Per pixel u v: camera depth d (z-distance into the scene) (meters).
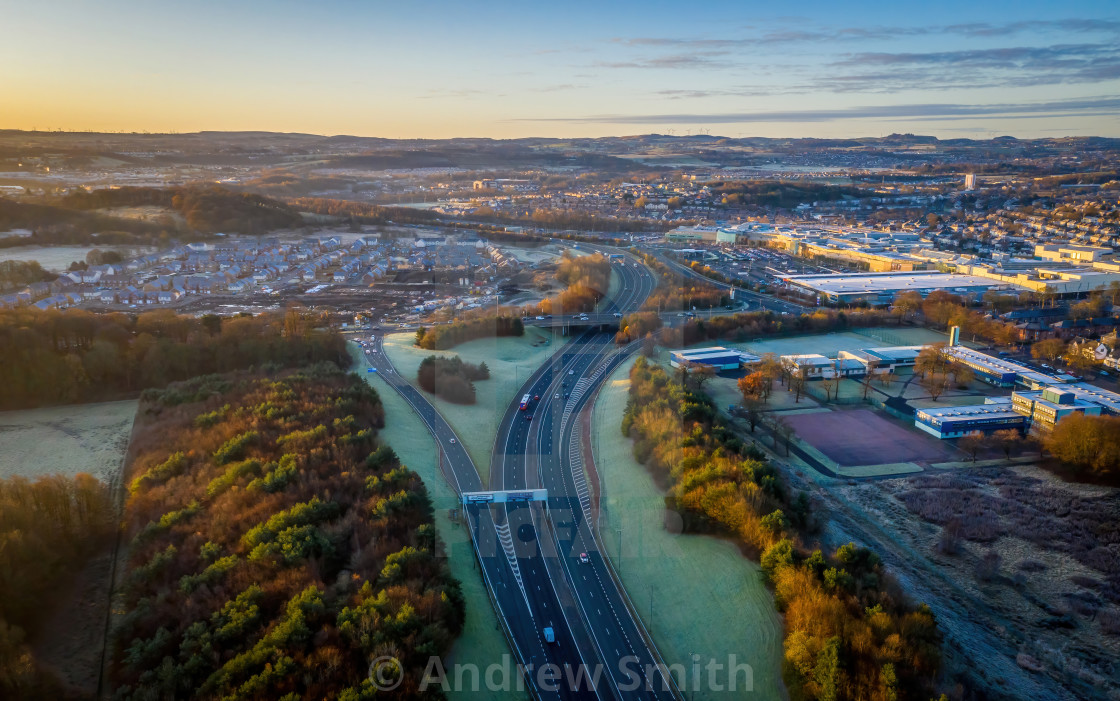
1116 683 71.44
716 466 86.94
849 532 97.44
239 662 57.44
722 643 63.28
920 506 105.44
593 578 59.38
